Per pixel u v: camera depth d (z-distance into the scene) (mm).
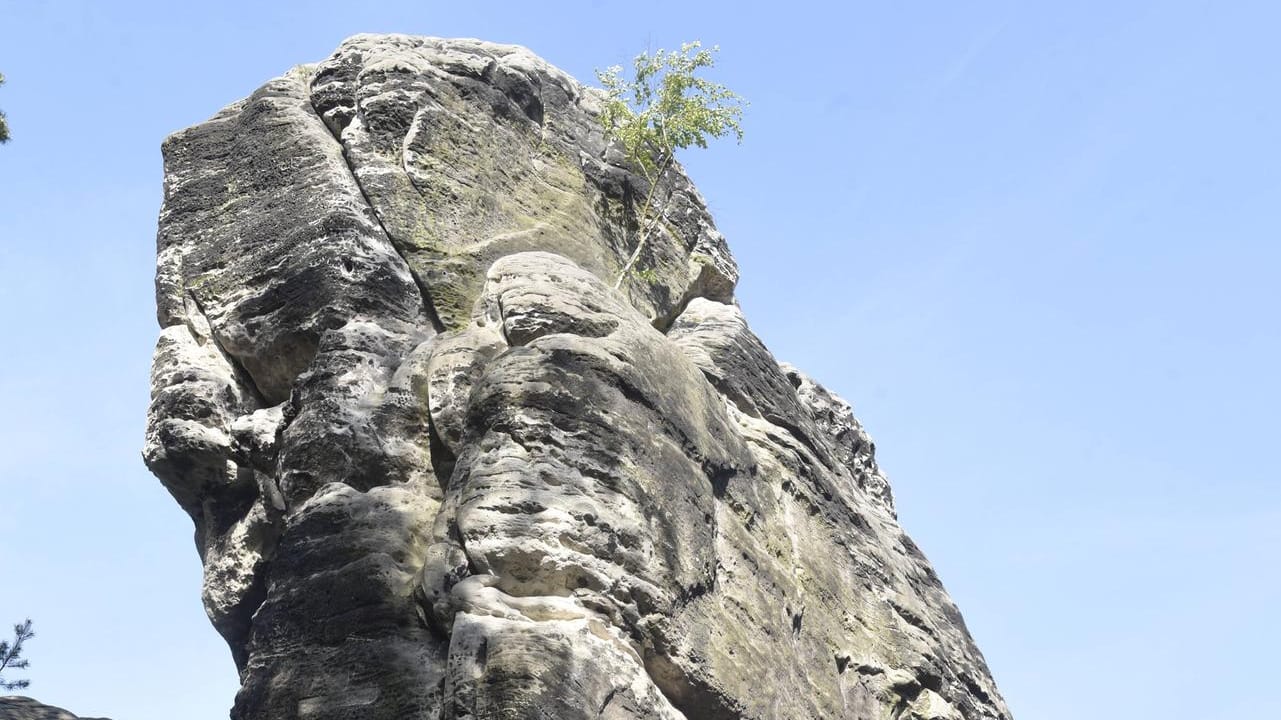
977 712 44000
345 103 41500
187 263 39938
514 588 32031
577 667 30812
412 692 31797
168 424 37656
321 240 38406
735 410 42219
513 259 37938
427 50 43281
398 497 34844
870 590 42188
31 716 38188
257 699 32562
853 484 46156
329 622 33062
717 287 48438
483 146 42094
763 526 38719
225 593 37281
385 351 37094
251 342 38219
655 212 46656
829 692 38188
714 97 46281
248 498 37812
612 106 46406
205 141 41938
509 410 33531
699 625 34219
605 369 34938
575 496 32844
